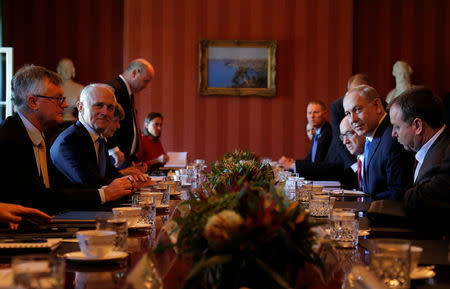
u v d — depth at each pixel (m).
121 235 1.73
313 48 9.62
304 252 1.26
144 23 9.53
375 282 1.34
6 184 2.97
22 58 9.79
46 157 3.39
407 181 3.76
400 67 9.50
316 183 4.95
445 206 2.40
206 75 9.56
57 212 2.84
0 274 1.34
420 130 2.78
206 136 9.66
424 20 9.94
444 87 9.93
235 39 9.59
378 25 9.98
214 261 1.17
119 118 5.13
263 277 1.21
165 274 1.47
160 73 9.59
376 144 3.93
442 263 1.69
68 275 1.48
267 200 1.30
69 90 9.17
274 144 9.68
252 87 9.59
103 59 9.90
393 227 2.38
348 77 9.57
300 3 9.59
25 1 9.77
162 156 6.97
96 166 3.95
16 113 3.20
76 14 9.86
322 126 7.08
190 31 9.58
